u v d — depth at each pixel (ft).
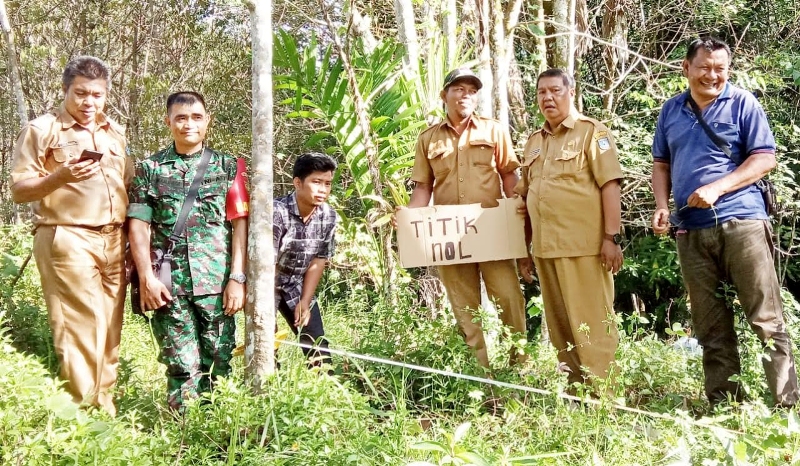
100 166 11.64
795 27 26.55
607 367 12.66
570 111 12.88
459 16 22.13
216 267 11.80
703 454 9.95
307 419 9.88
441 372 11.69
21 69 29.48
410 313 15.72
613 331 12.82
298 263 13.50
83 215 11.42
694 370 14.64
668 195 13.39
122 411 12.09
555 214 12.65
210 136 29.48
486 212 13.50
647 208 25.11
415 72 17.74
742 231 12.25
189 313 11.75
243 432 10.11
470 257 13.48
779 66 24.48
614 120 22.79
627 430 11.07
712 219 12.43
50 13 30.45
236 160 12.26
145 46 30.96
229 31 32.17
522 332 14.01
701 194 12.01
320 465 9.13
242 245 11.97
